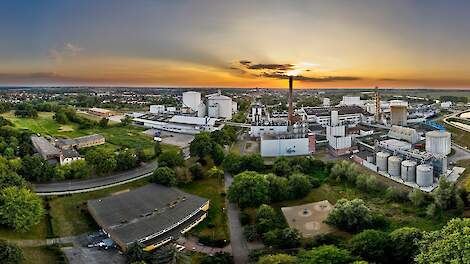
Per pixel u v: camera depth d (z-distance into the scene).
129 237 136.88
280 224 153.38
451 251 89.31
